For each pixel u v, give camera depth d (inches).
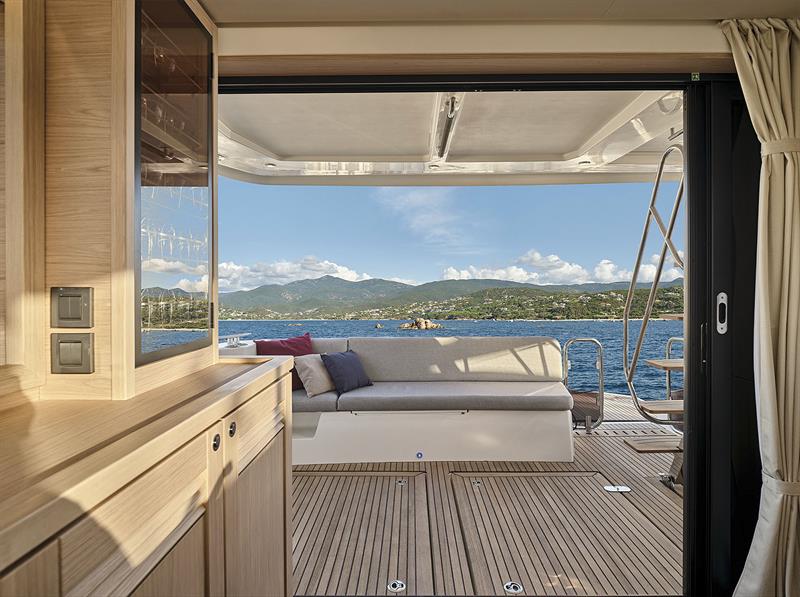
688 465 89.8
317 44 84.7
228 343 170.9
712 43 84.8
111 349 48.8
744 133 89.4
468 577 93.5
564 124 165.6
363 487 138.1
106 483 29.3
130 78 50.9
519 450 156.1
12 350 45.8
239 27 84.4
